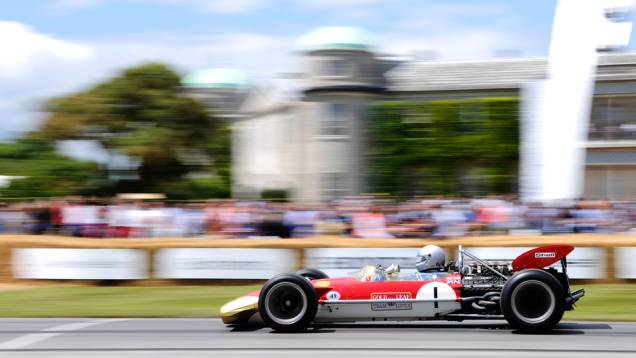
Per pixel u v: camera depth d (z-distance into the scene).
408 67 51.34
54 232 25.75
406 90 48.78
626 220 24.97
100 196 52.00
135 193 52.72
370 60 50.97
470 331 12.23
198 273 20.80
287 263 20.53
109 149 52.78
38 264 21.39
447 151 44.25
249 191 56.72
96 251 21.09
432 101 44.84
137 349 11.20
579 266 19.66
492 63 49.28
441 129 44.47
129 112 53.19
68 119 52.38
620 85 40.44
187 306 16.58
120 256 21.00
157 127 53.28
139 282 20.94
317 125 51.22
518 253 19.81
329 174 50.62
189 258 20.84
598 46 43.09
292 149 58.34
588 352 10.40
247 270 20.69
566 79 38.91
